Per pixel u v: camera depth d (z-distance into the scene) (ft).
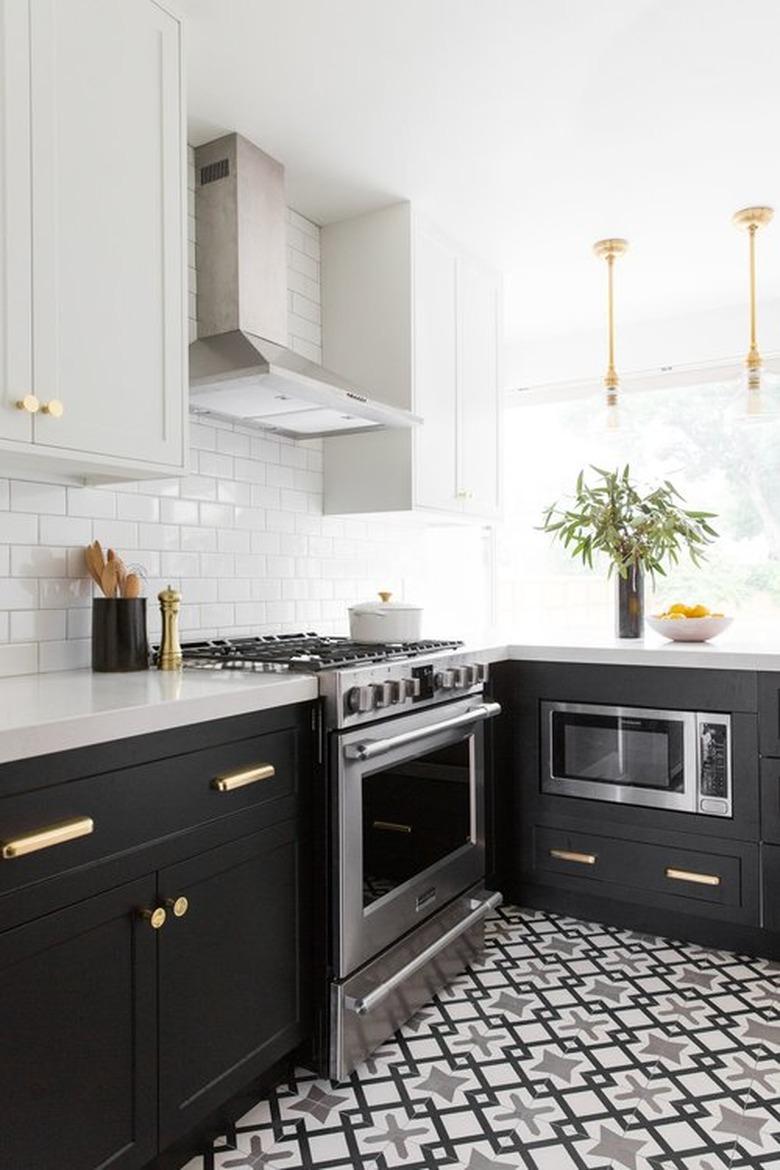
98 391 5.32
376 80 6.73
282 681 5.71
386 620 7.88
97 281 5.32
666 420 12.64
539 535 13.62
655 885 8.41
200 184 7.70
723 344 12.09
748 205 9.03
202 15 5.96
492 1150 5.17
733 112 7.23
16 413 4.80
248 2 5.81
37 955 3.93
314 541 9.48
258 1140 5.26
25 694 5.04
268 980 5.55
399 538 11.19
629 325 12.76
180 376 5.96
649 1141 5.24
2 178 4.72
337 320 9.39
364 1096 5.74
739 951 8.07
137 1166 4.48
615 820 8.64
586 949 8.18
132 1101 4.45
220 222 7.58
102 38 5.36
